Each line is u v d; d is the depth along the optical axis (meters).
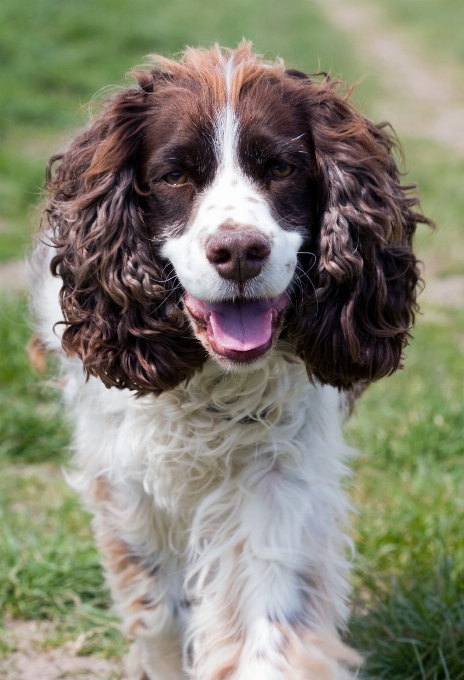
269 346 3.25
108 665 4.18
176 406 3.62
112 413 3.82
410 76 19.89
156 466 3.71
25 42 17.05
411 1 28.91
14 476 5.59
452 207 11.02
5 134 13.19
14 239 9.27
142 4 22.88
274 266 3.15
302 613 3.38
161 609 3.96
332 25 24.89
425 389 6.46
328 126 3.52
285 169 3.39
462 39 23.50
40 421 6.01
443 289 8.89
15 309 7.00
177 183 3.41
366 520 4.94
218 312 3.26
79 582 4.58
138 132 3.50
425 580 4.46
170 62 3.64
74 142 3.79
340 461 3.78
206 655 3.51
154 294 3.45
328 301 3.48
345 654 3.36
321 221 3.47
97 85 15.79
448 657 3.95
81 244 3.53
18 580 4.50
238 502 3.62
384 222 3.50
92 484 4.05
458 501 5.05
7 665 4.10
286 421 3.60
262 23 23.45
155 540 3.98
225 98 3.37
